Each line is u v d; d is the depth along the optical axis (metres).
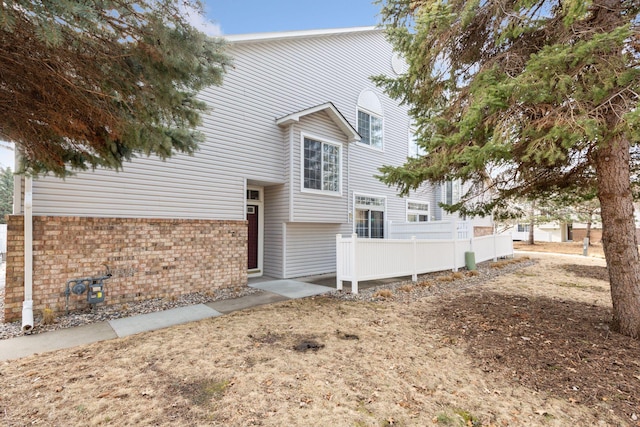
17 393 2.78
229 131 7.73
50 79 2.59
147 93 3.05
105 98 2.91
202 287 6.97
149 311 5.45
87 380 3.02
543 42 4.36
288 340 4.08
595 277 8.98
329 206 9.59
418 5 4.83
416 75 5.16
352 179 11.09
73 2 2.09
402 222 12.08
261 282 8.25
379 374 3.20
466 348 3.86
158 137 3.49
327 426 2.38
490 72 4.16
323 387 2.93
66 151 3.60
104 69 2.73
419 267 8.71
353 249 7.00
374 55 12.12
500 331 4.41
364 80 11.72
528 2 3.72
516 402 2.72
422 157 4.91
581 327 4.48
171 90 3.11
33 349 3.80
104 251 5.74
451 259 9.91
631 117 2.64
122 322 4.84
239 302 6.12
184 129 4.02
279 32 8.74
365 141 11.76
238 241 7.63
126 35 2.58
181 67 2.93
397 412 2.57
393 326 4.68
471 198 5.66
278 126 8.78
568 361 3.43
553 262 12.37
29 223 4.92
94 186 5.80
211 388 2.89
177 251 6.63
